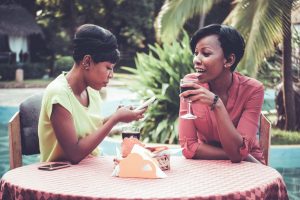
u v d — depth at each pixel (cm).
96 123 322
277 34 821
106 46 296
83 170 272
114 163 276
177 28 970
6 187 251
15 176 260
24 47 3166
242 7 848
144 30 3416
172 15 964
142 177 255
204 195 221
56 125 292
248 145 312
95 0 3103
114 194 223
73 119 300
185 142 317
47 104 299
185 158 316
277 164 672
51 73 3033
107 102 1344
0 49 3059
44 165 285
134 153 258
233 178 255
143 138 778
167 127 757
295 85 975
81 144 288
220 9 2411
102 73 299
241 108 326
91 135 290
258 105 326
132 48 3544
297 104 953
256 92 326
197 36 317
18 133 327
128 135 295
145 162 256
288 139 839
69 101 300
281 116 955
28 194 234
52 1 3139
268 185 247
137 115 296
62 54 3172
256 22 818
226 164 293
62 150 302
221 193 224
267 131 341
